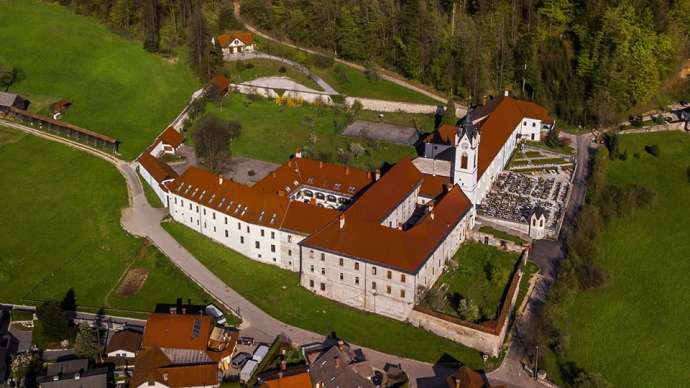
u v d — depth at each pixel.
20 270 169.75
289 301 158.38
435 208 165.38
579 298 167.50
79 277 167.38
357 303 157.00
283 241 165.12
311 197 187.75
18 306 158.25
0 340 147.75
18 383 137.62
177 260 170.25
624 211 197.12
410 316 152.38
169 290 162.00
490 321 149.25
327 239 156.50
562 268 168.50
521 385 140.75
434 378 140.50
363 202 164.88
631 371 148.00
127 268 169.00
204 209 175.75
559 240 182.25
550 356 149.25
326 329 151.12
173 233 179.88
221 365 140.12
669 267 178.75
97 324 152.38
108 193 195.38
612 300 166.88
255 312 155.25
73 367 138.38
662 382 145.62
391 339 149.12
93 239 178.75
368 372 137.00
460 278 165.50
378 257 151.12
